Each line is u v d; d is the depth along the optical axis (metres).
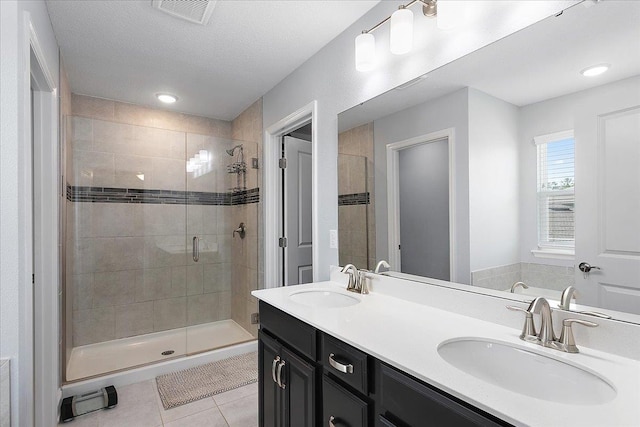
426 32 1.59
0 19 1.21
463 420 0.81
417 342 1.12
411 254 1.69
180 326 3.43
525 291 1.25
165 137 3.36
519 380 1.05
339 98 2.14
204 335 3.39
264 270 3.09
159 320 3.33
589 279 1.09
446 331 1.22
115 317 3.14
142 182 3.25
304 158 3.17
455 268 1.49
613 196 1.04
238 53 2.36
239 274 3.56
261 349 1.82
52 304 1.92
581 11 1.09
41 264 1.90
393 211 1.78
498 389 0.82
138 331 3.24
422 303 1.60
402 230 1.74
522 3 1.23
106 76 2.71
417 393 0.93
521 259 1.26
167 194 3.37
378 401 1.07
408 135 1.69
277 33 2.11
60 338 2.26
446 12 1.33
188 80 2.80
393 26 1.54
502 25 1.29
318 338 1.36
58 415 2.07
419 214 1.65
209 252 3.57
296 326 1.49
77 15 1.89
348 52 2.06
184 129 3.65
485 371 1.11
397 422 0.99
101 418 2.08
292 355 1.52
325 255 2.29
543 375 1.01
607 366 0.92
